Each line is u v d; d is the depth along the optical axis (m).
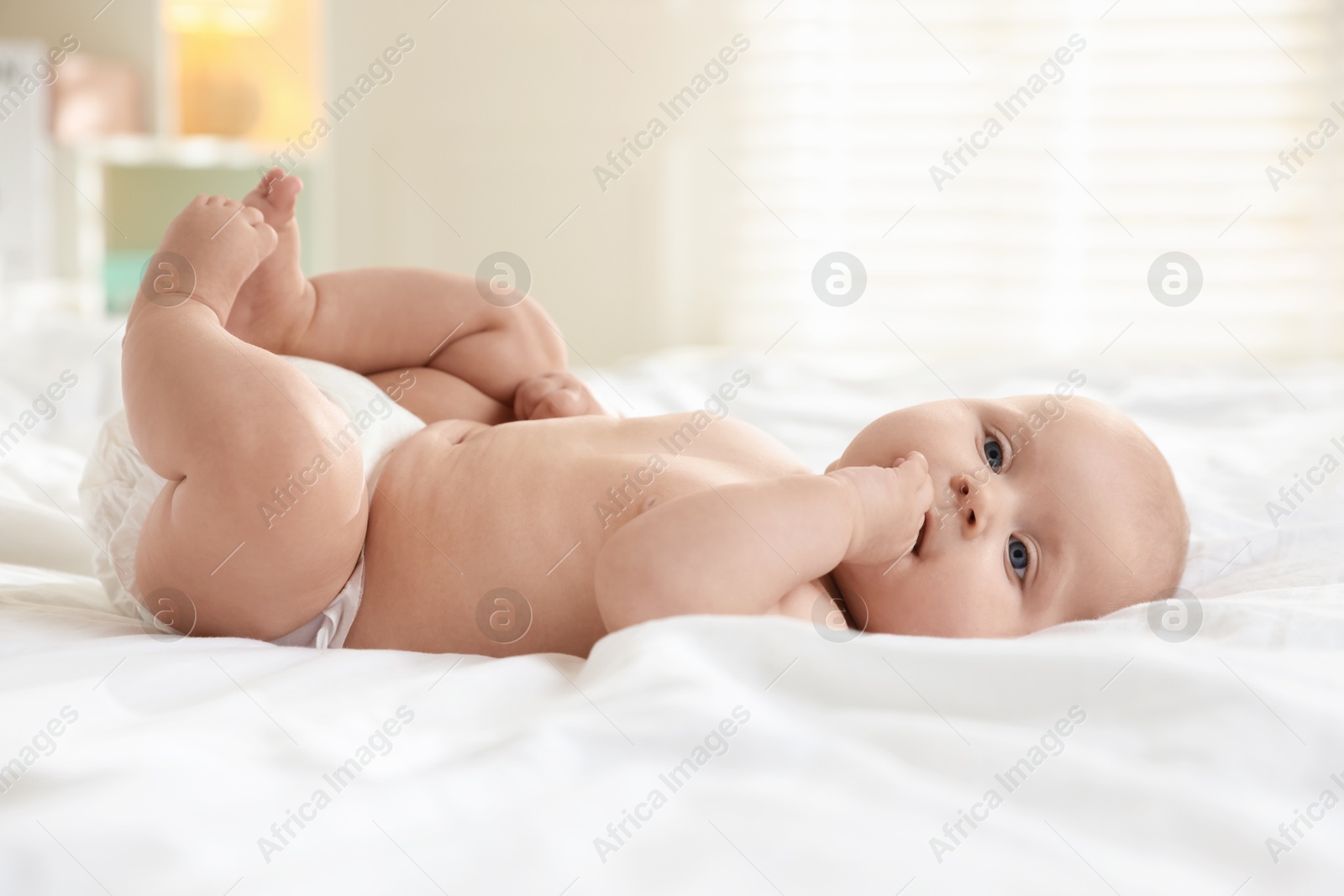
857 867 0.54
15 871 0.52
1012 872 0.54
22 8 3.77
